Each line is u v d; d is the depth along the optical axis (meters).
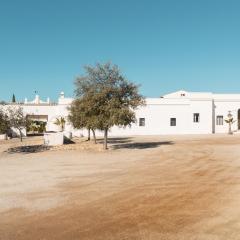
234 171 20.12
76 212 12.41
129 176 19.34
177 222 11.06
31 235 10.18
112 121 33.56
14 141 52.28
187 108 64.88
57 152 34.50
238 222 10.87
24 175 20.45
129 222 11.19
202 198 13.97
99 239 9.77
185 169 21.41
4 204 13.63
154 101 64.56
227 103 65.94
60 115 65.50
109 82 34.94
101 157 29.09
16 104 68.88
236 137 50.75
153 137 55.06
